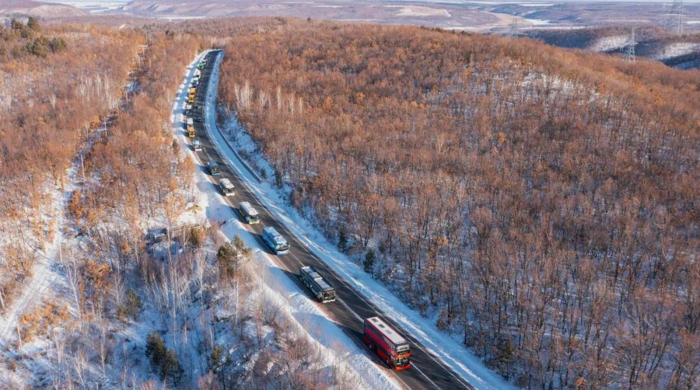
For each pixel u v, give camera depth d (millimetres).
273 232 109438
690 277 80125
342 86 178500
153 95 187250
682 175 114500
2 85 182625
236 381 75938
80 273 95750
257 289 92375
